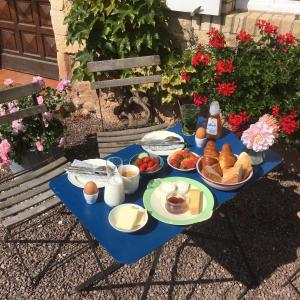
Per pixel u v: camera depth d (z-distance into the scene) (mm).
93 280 1494
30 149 1921
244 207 1872
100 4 2055
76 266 1577
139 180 1285
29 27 2908
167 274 1545
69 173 1295
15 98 1537
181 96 2184
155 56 1838
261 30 1835
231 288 1496
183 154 1365
